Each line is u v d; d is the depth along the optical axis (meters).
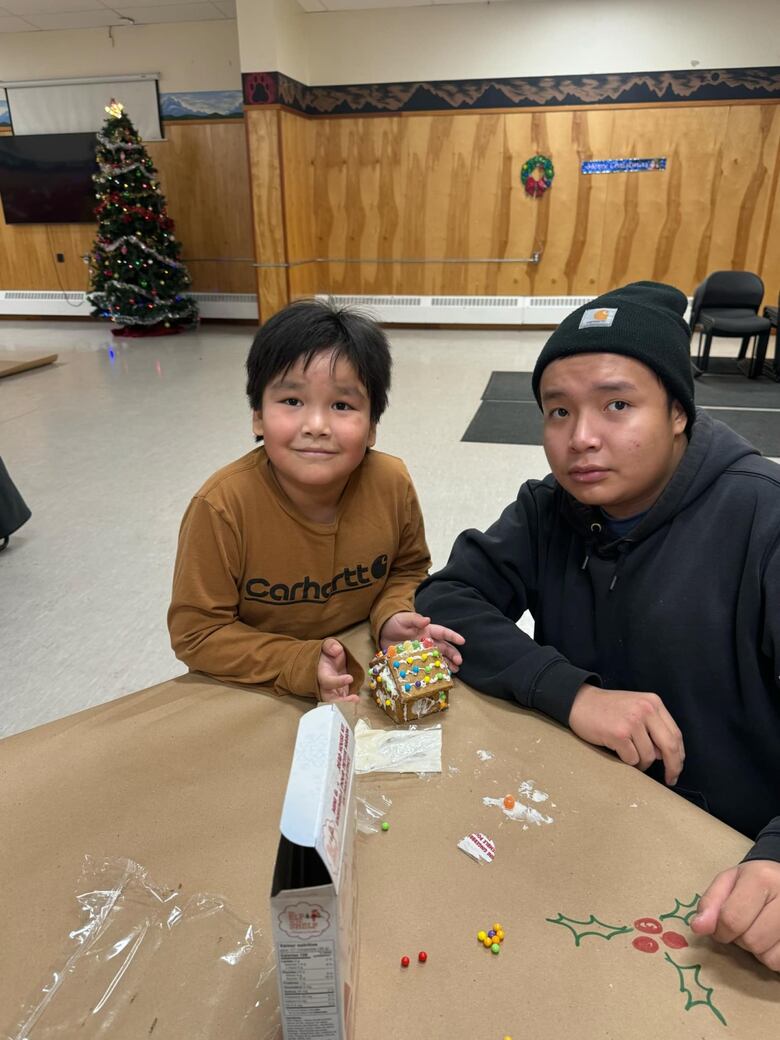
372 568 1.11
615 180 7.39
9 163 8.56
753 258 7.41
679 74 6.96
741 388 5.55
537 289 7.92
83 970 0.56
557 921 0.60
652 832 0.69
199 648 0.96
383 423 4.59
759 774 0.92
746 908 0.57
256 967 0.56
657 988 0.55
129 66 7.98
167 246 7.93
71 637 2.35
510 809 0.72
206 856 0.66
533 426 4.52
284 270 7.41
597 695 0.84
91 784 0.75
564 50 7.05
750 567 0.83
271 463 1.01
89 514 3.31
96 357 6.94
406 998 0.54
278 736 0.83
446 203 7.75
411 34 7.22
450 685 0.87
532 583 1.06
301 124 7.50
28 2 7.07
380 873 0.65
